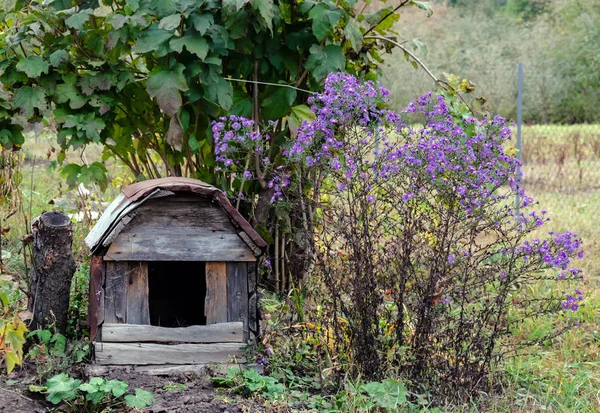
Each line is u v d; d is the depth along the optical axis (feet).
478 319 13.61
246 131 15.43
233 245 13.60
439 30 85.40
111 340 13.38
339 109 13.52
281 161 16.70
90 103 15.56
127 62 16.72
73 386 12.56
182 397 12.64
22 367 13.75
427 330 13.28
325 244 14.21
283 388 13.06
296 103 17.49
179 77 15.03
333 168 13.97
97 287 13.34
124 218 13.06
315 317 14.62
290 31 16.66
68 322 15.44
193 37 14.93
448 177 13.02
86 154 37.60
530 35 83.61
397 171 13.15
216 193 13.30
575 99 74.95
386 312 14.01
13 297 16.39
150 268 16.21
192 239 13.48
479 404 13.26
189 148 16.85
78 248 19.79
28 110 15.40
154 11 15.16
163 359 13.53
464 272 13.56
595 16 79.71
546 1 94.22
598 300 18.76
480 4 97.25
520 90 26.45
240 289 13.79
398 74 66.49
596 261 22.30
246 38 16.05
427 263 13.76
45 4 16.52
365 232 13.37
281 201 15.58
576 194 34.65
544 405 13.41
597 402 13.61
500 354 13.89
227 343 13.74
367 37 18.11
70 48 16.10
